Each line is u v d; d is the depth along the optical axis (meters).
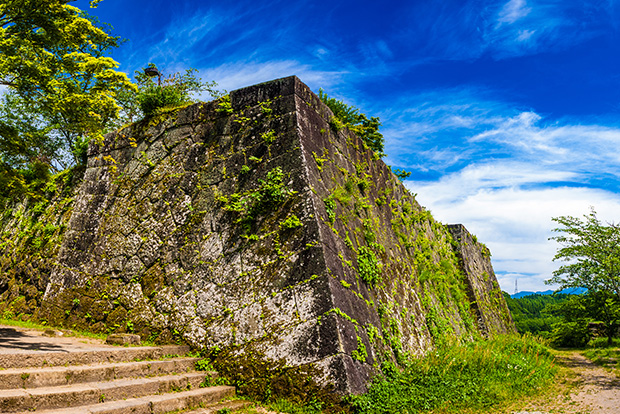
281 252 7.78
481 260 24.55
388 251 11.32
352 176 10.55
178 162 9.99
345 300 7.44
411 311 11.03
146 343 8.26
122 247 9.91
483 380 7.91
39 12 7.55
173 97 11.19
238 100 9.74
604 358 13.58
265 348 7.12
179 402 5.72
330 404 6.24
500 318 23.69
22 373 4.82
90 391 5.04
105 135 11.74
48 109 8.46
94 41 8.73
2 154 9.30
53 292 10.46
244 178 8.90
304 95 9.46
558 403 6.86
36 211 12.80
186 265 8.77
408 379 7.56
